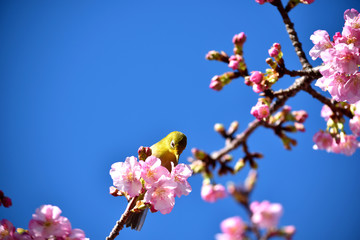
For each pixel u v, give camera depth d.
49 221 4.63
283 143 4.36
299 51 5.08
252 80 4.47
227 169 3.87
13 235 4.81
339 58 4.71
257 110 4.24
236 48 4.61
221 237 3.04
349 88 4.74
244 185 3.12
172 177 5.14
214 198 3.64
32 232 4.64
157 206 5.00
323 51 4.95
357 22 4.86
